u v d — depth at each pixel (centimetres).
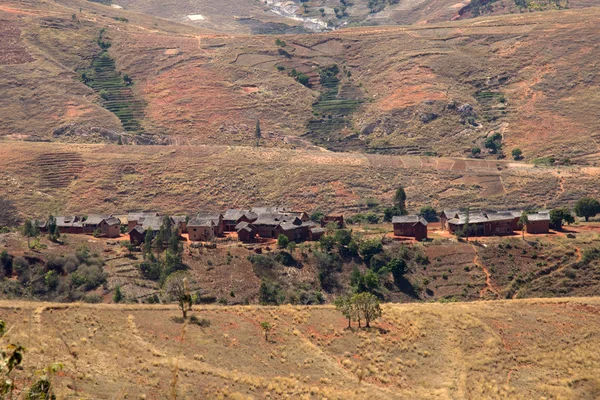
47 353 16088
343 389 19562
